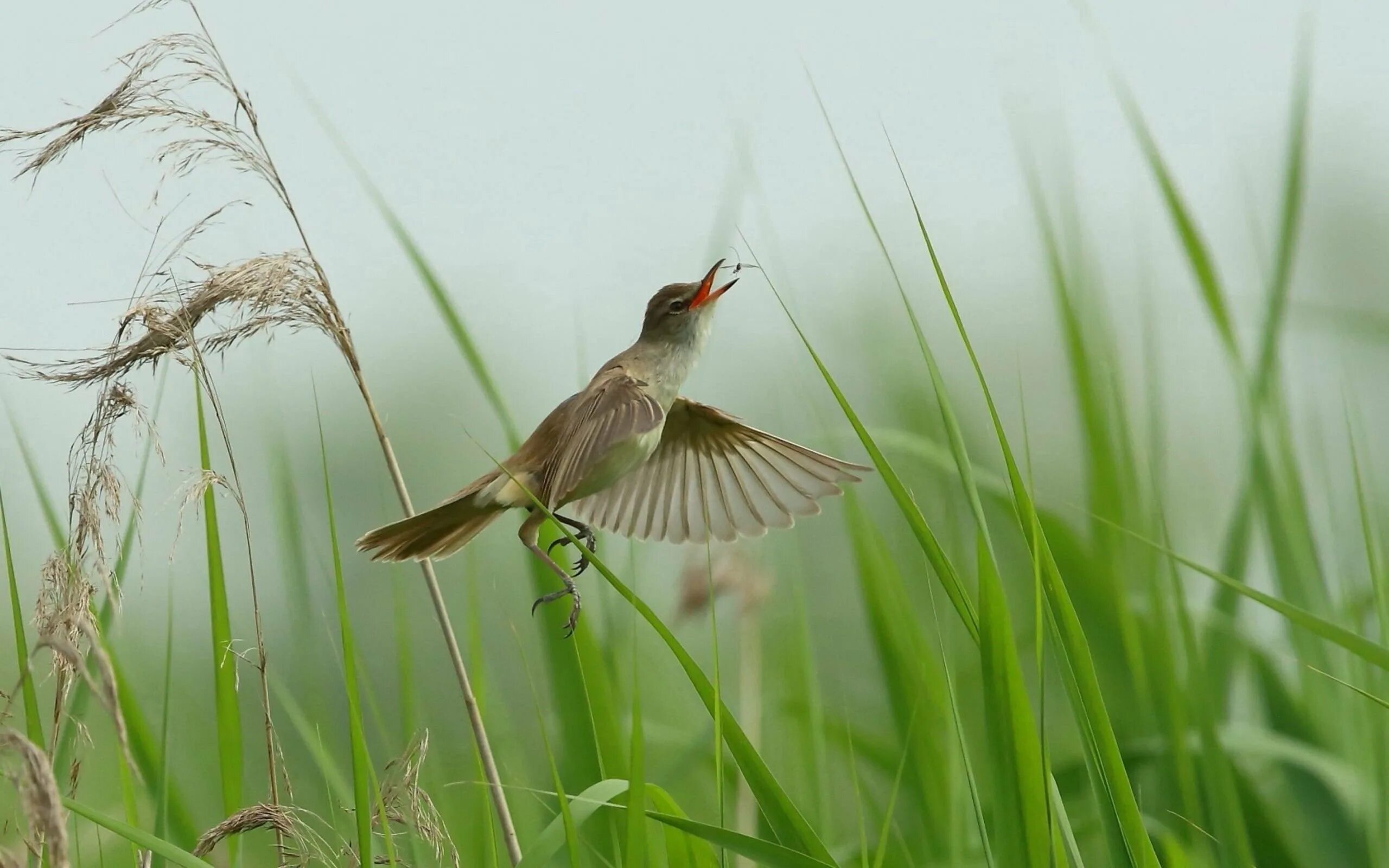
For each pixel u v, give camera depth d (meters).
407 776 7.32
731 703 12.11
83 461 7.18
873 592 9.95
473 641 9.41
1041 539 6.61
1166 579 8.77
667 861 7.51
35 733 7.17
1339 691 8.85
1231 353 9.36
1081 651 6.58
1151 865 6.33
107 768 10.33
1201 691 7.81
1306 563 9.01
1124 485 9.61
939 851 8.82
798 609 9.98
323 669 9.75
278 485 9.44
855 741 10.01
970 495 6.44
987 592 6.32
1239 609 9.10
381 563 8.61
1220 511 11.42
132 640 10.79
